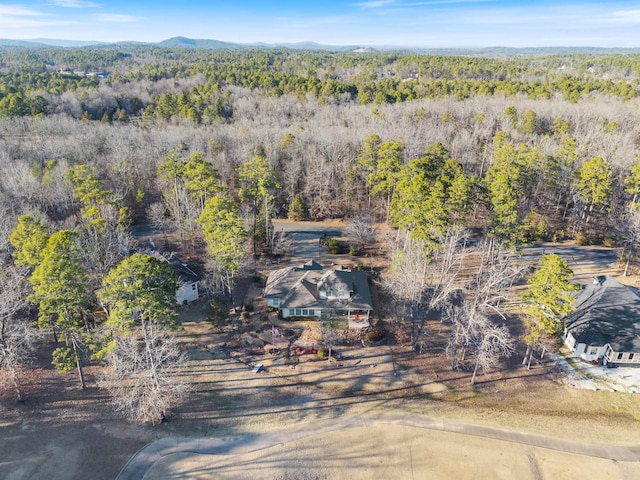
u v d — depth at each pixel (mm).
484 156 86188
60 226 59688
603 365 42000
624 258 59812
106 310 43531
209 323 46750
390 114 114188
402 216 55281
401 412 35844
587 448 32750
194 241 65750
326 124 109688
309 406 36188
